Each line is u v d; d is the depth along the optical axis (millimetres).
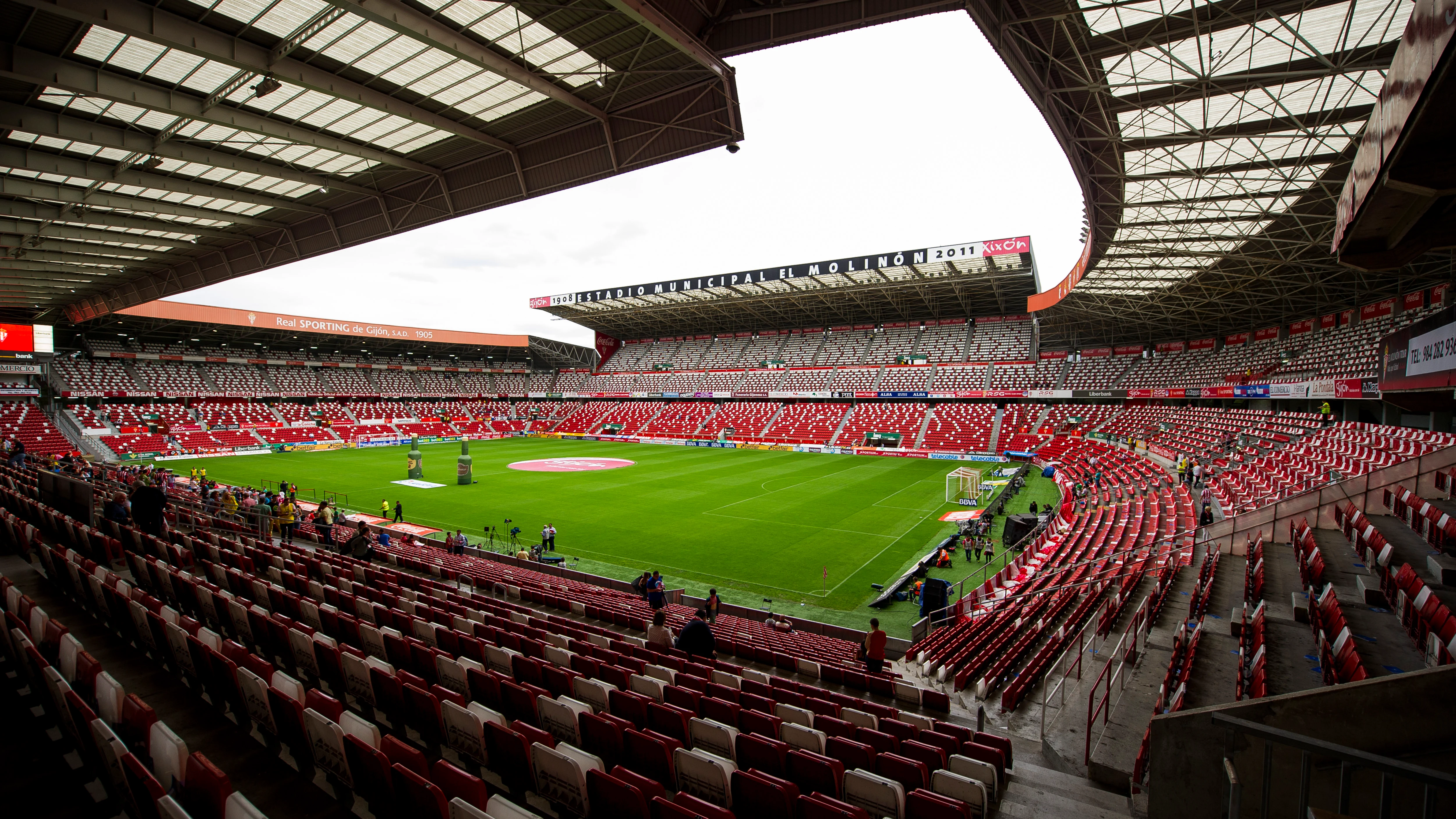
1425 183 4434
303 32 12289
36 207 20375
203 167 18562
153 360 62062
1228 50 16859
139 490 14039
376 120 16484
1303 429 31594
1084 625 11828
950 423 62625
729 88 14195
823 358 75750
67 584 9617
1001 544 26406
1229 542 17625
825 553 24359
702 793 5188
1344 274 33062
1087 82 18188
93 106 15047
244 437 58969
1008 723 8883
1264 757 4293
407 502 34062
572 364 95188
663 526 28625
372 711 6594
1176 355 56094
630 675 7844
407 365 83438
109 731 4082
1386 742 4617
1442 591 8625
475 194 19359
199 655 6352
